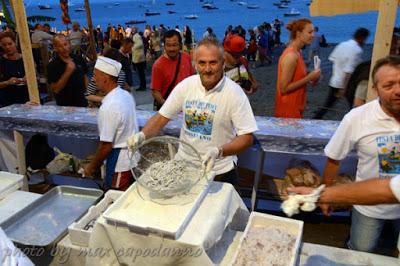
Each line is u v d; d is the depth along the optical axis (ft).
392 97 4.41
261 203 9.13
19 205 5.98
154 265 4.28
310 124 8.38
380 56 7.01
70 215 5.69
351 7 6.77
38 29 23.18
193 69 10.18
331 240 8.34
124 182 7.42
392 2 6.62
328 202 3.27
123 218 4.26
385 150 4.86
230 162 6.31
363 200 3.09
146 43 34.40
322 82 24.95
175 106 6.18
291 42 8.93
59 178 10.34
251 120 5.74
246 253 4.54
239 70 10.02
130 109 7.29
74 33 25.38
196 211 4.58
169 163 5.15
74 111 9.98
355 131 5.05
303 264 4.84
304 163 8.30
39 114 9.69
